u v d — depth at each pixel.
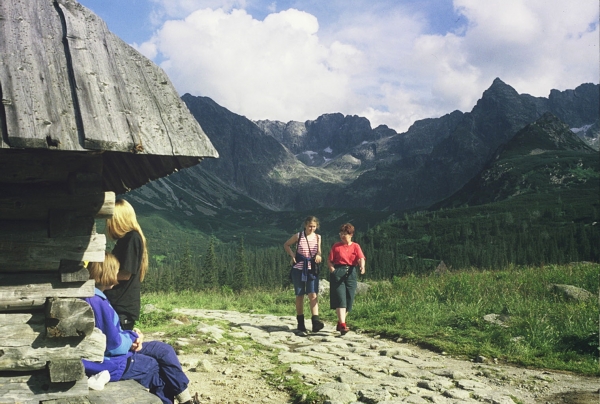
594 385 6.32
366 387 5.81
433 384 6.05
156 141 3.65
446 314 11.02
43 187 3.57
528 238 161.00
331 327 11.15
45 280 3.52
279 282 128.38
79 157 3.62
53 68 3.74
